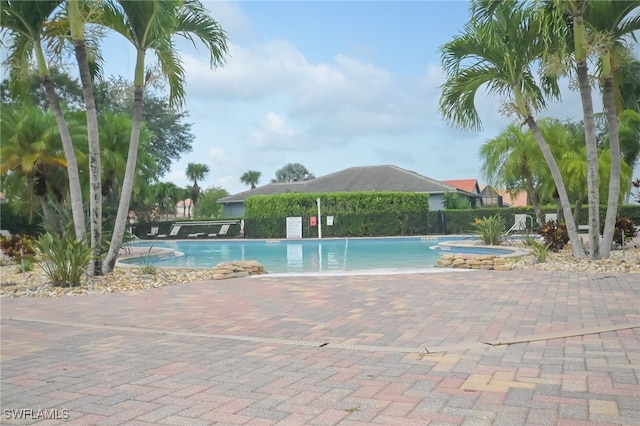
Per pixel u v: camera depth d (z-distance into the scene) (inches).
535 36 455.8
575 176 676.1
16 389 156.6
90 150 419.2
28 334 241.4
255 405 138.6
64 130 420.5
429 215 1246.9
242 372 169.9
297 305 302.8
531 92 477.1
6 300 351.6
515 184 815.1
